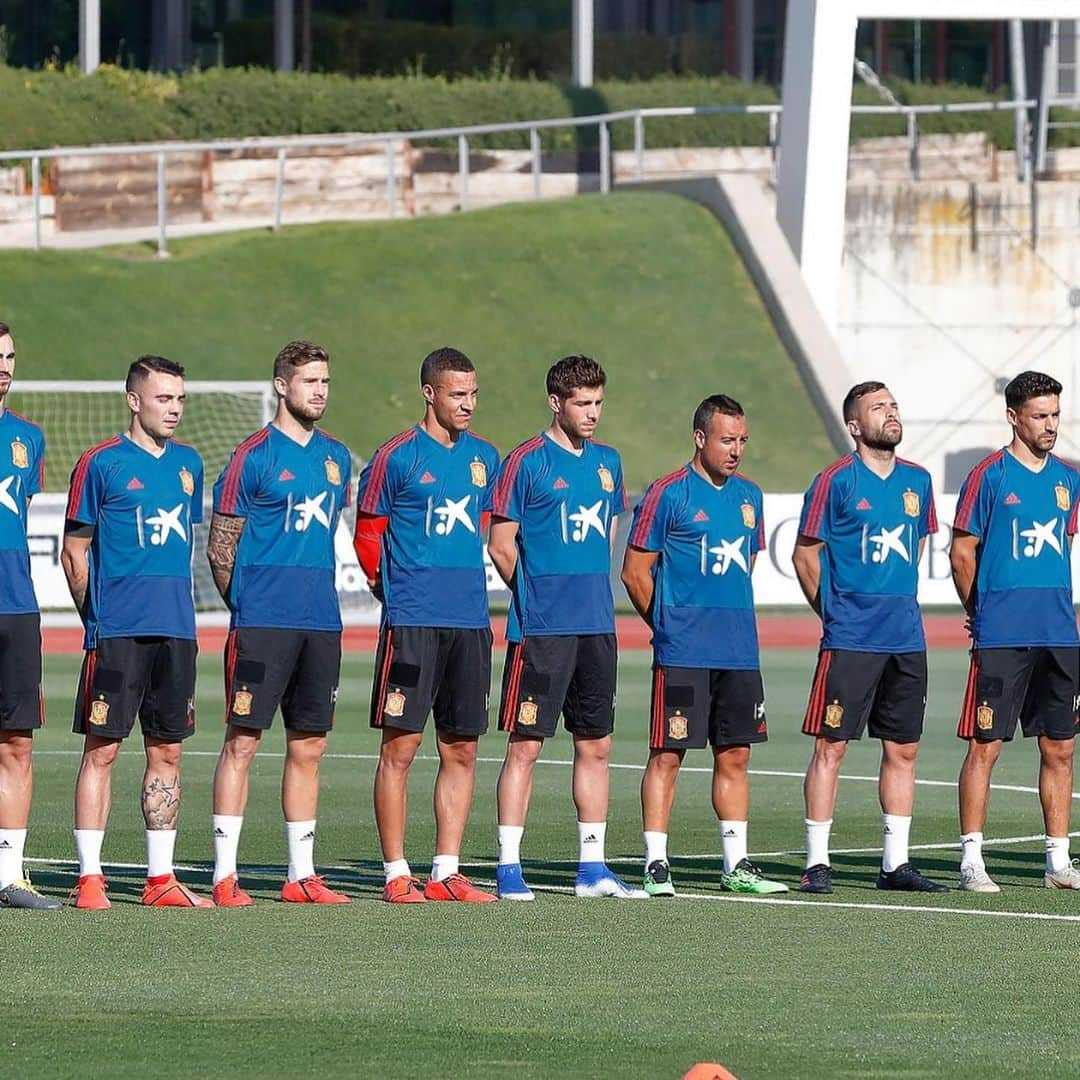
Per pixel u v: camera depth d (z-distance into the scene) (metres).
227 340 128.50
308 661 33.19
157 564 32.75
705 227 143.75
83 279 130.88
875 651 35.06
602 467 34.69
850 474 35.56
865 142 155.88
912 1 128.75
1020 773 51.50
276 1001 25.16
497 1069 21.95
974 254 146.62
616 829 42.00
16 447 32.69
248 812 43.72
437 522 33.53
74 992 25.58
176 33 163.88
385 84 154.75
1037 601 35.41
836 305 137.50
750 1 174.00
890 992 25.86
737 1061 22.34
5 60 155.75
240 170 150.00
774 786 48.94
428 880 35.06
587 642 34.00
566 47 172.88
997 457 36.00
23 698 32.25
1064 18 125.19
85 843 32.28
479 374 129.75
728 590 34.94
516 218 144.25
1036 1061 22.38
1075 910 32.56
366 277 136.50
